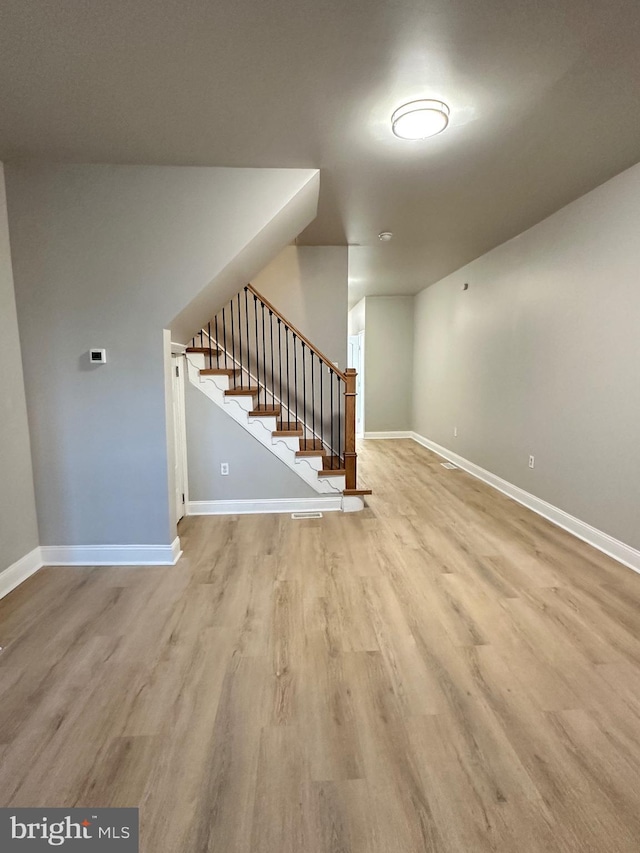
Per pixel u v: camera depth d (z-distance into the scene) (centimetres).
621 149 252
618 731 158
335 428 482
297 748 151
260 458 392
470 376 534
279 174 273
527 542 327
